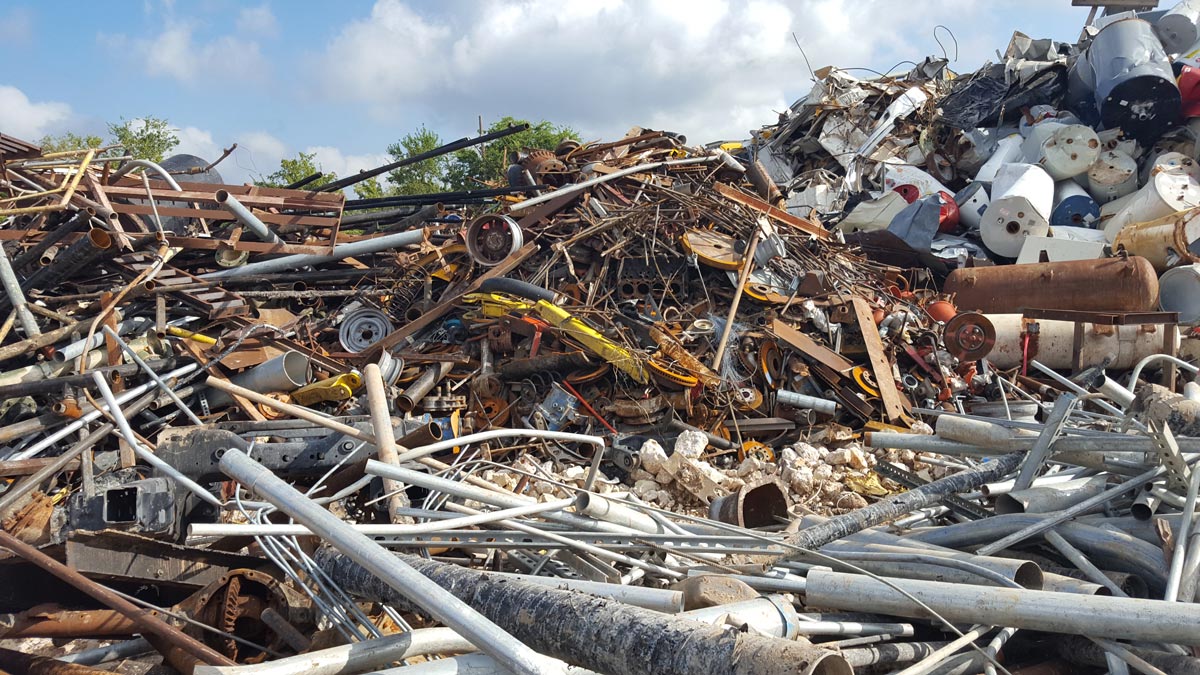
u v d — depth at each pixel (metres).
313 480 6.82
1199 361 12.35
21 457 6.75
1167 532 4.52
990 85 19.44
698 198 13.04
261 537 4.56
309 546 5.14
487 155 43.28
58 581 4.86
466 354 11.02
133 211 11.03
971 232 17.00
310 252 12.38
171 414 8.44
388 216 16.05
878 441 6.55
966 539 5.09
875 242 15.95
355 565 4.51
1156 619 3.49
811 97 20.23
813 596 4.27
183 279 10.79
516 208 12.95
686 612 3.82
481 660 3.37
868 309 11.57
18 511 5.75
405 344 11.29
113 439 7.93
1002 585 4.11
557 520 5.20
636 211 12.31
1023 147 17.97
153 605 4.68
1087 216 16.62
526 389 10.63
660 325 10.75
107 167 11.12
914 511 5.68
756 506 6.32
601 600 3.57
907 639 4.27
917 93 19.95
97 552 4.49
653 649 3.21
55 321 9.95
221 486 6.54
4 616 5.37
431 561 4.33
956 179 19.16
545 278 11.88
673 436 10.02
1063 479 5.72
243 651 4.64
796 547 4.55
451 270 12.45
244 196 12.02
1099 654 3.91
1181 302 13.61
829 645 3.92
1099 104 17.31
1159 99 16.75
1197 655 3.79
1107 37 17.47
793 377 10.74
